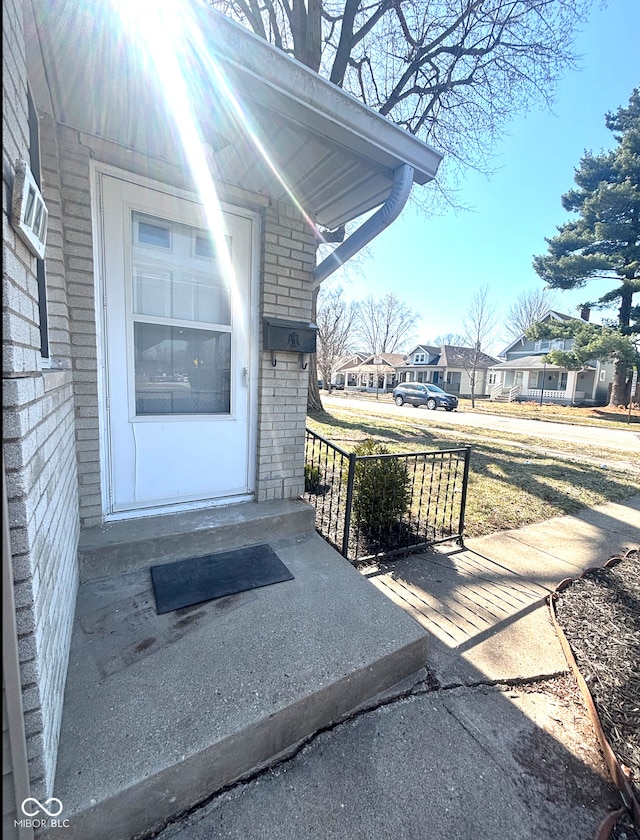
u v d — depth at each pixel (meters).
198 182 2.33
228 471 2.72
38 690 0.90
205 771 1.19
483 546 3.25
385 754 1.39
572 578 2.70
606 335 13.77
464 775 1.33
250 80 1.60
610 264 14.15
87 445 2.15
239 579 2.09
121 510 2.36
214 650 1.59
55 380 1.36
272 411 2.79
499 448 7.55
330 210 2.82
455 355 28.59
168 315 2.41
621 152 13.71
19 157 0.97
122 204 2.18
